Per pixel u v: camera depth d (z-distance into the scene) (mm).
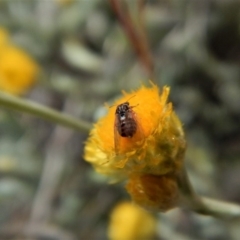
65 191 152
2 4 157
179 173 72
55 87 154
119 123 67
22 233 141
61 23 156
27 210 149
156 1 158
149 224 132
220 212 78
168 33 156
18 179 143
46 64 157
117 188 152
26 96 165
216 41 166
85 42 165
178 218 138
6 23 155
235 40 165
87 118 155
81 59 155
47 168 146
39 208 141
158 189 72
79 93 154
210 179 143
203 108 156
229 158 162
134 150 68
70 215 149
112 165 72
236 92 159
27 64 143
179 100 154
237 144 163
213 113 158
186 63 153
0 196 136
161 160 69
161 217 134
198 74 158
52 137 157
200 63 153
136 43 111
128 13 111
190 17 155
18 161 147
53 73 156
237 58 167
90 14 157
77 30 159
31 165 148
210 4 155
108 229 151
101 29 161
